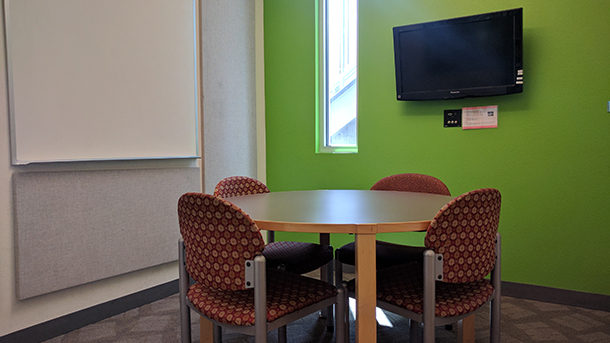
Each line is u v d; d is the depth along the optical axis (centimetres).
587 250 268
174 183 299
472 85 286
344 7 365
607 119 260
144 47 279
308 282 165
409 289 157
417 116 319
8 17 209
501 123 290
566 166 272
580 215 270
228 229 133
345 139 371
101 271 252
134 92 273
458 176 306
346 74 366
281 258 215
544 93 276
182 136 309
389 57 328
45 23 225
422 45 298
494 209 148
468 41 282
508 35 269
